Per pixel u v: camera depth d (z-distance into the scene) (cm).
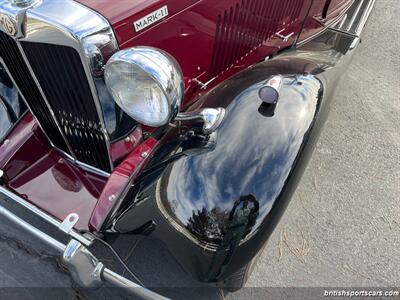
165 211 143
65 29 131
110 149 167
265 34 217
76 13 134
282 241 219
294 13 227
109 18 138
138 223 148
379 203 239
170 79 123
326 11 250
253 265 179
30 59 153
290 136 145
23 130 188
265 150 142
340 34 242
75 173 182
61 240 206
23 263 201
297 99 155
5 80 194
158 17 151
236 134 145
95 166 184
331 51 218
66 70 146
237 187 138
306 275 206
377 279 207
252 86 160
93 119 159
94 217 152
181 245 144
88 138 172
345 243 220
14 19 137
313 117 153
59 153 190
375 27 374
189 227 139
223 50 195
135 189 150
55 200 170
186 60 177
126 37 143
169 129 161
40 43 141
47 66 150
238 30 195
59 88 157
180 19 160
